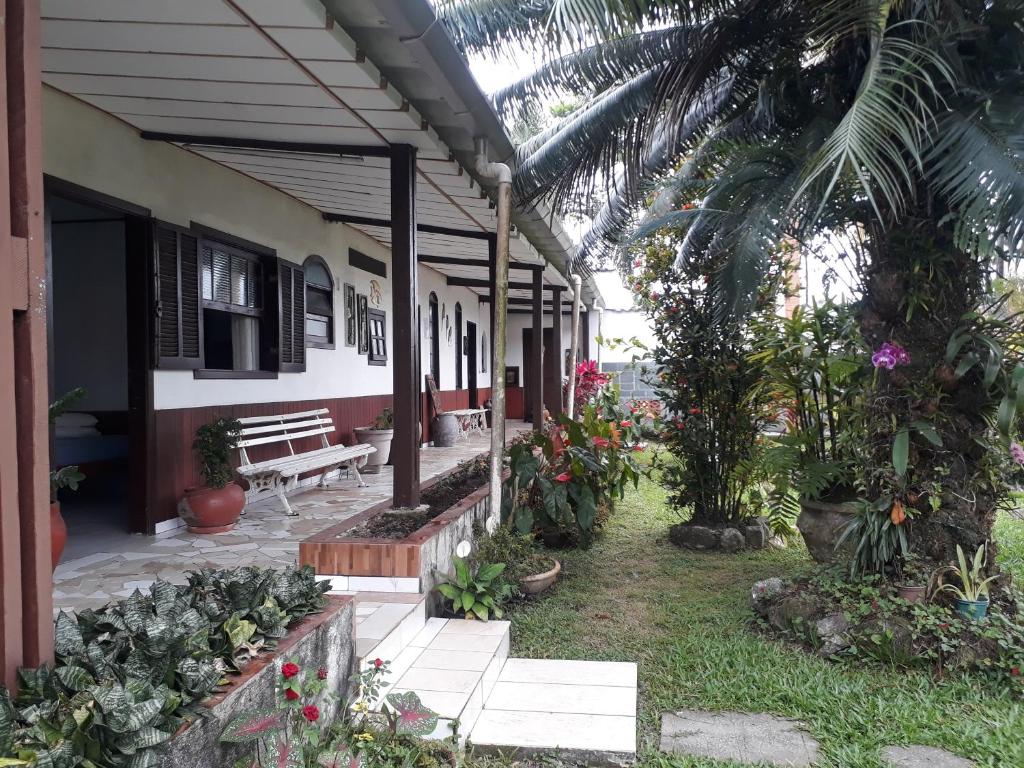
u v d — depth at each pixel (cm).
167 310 530
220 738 180
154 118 460
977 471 385
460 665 326
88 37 326
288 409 715
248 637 211
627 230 632
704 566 551
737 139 502
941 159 341
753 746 289
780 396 554
